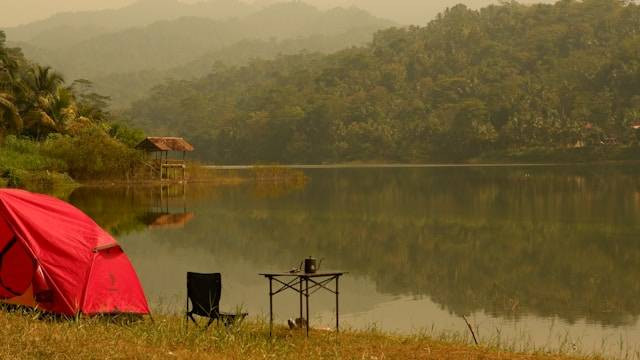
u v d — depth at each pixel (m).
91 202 48.81
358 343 12.24
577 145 146.00
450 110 174.00
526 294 22.17
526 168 121.44
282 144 190.38
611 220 41.88
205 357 10.33
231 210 46.78
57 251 12.52
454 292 22.36
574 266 27.16
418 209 48.97
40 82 71.75
